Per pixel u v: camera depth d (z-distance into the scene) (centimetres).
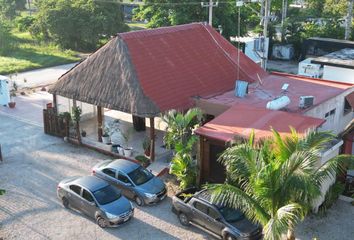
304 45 5372
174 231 1916
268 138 1730
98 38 6519
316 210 2006
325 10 7250
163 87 2680
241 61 3306
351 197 2156
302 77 3250
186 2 5247
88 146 2778
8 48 6053
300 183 1362
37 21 6750
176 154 2325
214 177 2228
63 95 2839
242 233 1747
